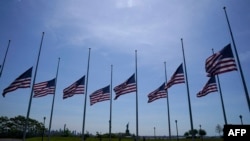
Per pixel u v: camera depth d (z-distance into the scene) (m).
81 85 27.95
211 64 19.47
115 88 27.80
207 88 23.17
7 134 81.00
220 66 18.27
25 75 24.78
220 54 18.75
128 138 56.47
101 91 29.03
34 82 27.14
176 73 24.17
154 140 54.56
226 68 18.00
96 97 28.70
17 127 84.19
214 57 19.25
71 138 55.62
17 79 24.44
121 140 50.41
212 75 18.97
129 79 27.59
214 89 22.75
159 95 27.44
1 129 81.62
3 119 83.06
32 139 56.75
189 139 57.09
